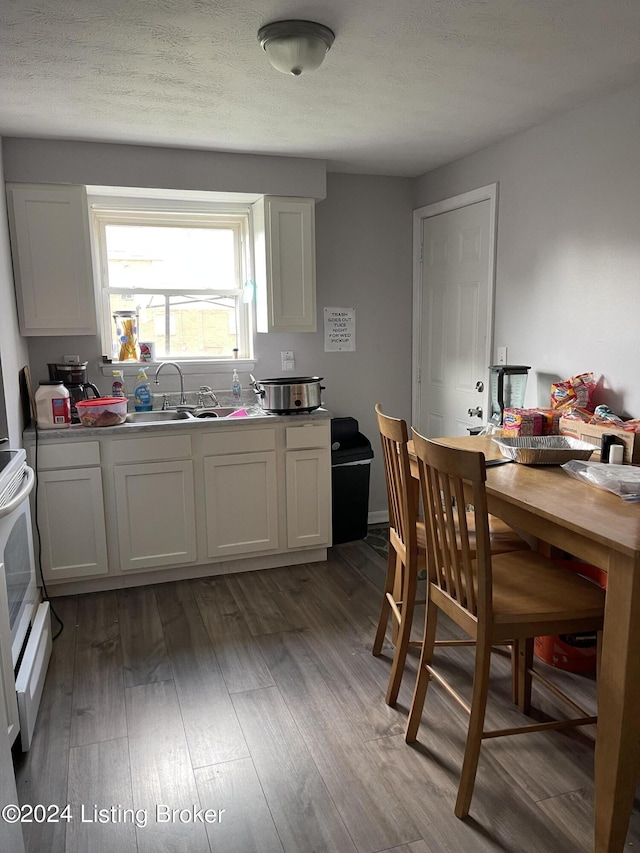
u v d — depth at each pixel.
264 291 3.69
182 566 3.36
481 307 3.62
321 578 3.40
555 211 2.98
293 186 3.58
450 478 1.77
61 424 3.08
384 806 1.79
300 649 2.66
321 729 2.13
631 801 1.56
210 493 3.31
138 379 3.66
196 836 1.69
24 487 2.06
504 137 3.25
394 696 2.26
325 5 1.83
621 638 1.51
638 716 1.53
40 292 3.19
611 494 1.90
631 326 2.62
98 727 2.15
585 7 1.87
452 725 2.15
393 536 2.44
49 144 3.12
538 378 3.18
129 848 1.66
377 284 4.21
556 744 2.05
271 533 3.46
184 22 1.91
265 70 2.29
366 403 4.31
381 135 3.16
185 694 2.34
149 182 3.30
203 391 3.80
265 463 3.39
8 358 2.78
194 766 1.96
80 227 3.21
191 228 3.81
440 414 4.12
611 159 2.65
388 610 2.58
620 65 2.32
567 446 2.42
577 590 1.86
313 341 4.10
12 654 1.96
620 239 2.64
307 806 1.79
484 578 1.67
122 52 2.12
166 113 2.76
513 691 2.28
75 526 3.10
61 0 1.76
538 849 1.64
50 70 2.26
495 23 1.97
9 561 2.01
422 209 4.08
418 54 2.19
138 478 3.17
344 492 3.83
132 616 2.98
